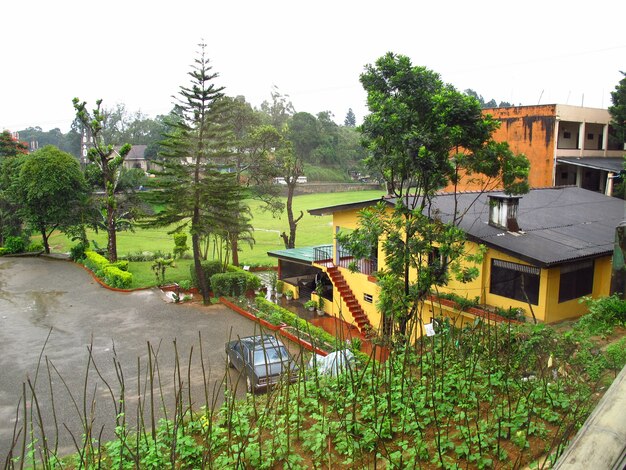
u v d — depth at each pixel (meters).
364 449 6.45
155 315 21.05
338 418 7.28
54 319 20.58
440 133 12.41
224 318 20.53
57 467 7.29
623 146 34.19
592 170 32.91
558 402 7.19
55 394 13.30
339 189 73.12
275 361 12.98
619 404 3.38
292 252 24.88
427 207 17.27
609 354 9.34
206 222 22.92
